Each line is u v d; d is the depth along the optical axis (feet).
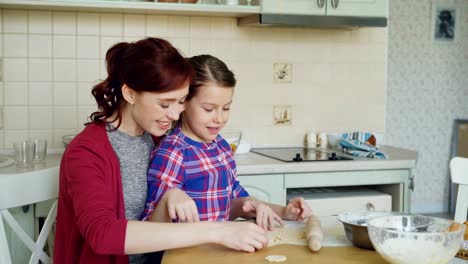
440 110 17.67
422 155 17.69
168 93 4.32
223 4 9.56
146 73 4.25
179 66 4.34
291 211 5.19
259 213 4.94
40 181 5.90
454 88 17.70
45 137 9.70
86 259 4.50
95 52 9.77
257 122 10.61
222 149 5.59
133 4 8.92
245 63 10.46
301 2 9.46
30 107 9.61
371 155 9.71
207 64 5.01
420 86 17.46
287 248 4.37
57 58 9.64
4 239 5.53
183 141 5.18
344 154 10.03
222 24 10.28
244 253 4.24
